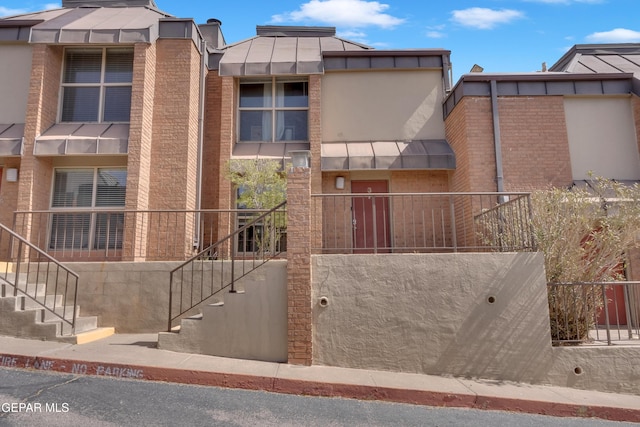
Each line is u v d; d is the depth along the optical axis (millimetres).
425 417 4703
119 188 9633
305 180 6277
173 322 7273
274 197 8656
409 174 10570
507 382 5910
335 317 6094
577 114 10023
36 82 9352
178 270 7418
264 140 11070
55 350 5676
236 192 10273
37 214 9031
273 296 6152
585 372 6023
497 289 6188
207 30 12852
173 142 9633
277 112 11227
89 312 7285
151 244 9203
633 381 6016
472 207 9273
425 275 6211
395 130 11094
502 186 9344
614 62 11609
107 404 4367
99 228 9352
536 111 9812
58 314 6633
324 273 6199
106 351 5801
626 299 6844
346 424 4336
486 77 9766
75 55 10250
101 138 9094
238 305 6137
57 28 9562
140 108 9250
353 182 10688
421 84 11305
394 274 6207
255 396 4949
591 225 6887
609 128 9984
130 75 10172
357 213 10453
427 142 10906
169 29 10031
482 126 9641
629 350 6117
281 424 4219
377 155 10086
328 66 11148
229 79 10609
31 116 9188
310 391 5168
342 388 5180
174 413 4273
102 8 11977
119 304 7312
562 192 7188
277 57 11156
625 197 6918
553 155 9648
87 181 9672
